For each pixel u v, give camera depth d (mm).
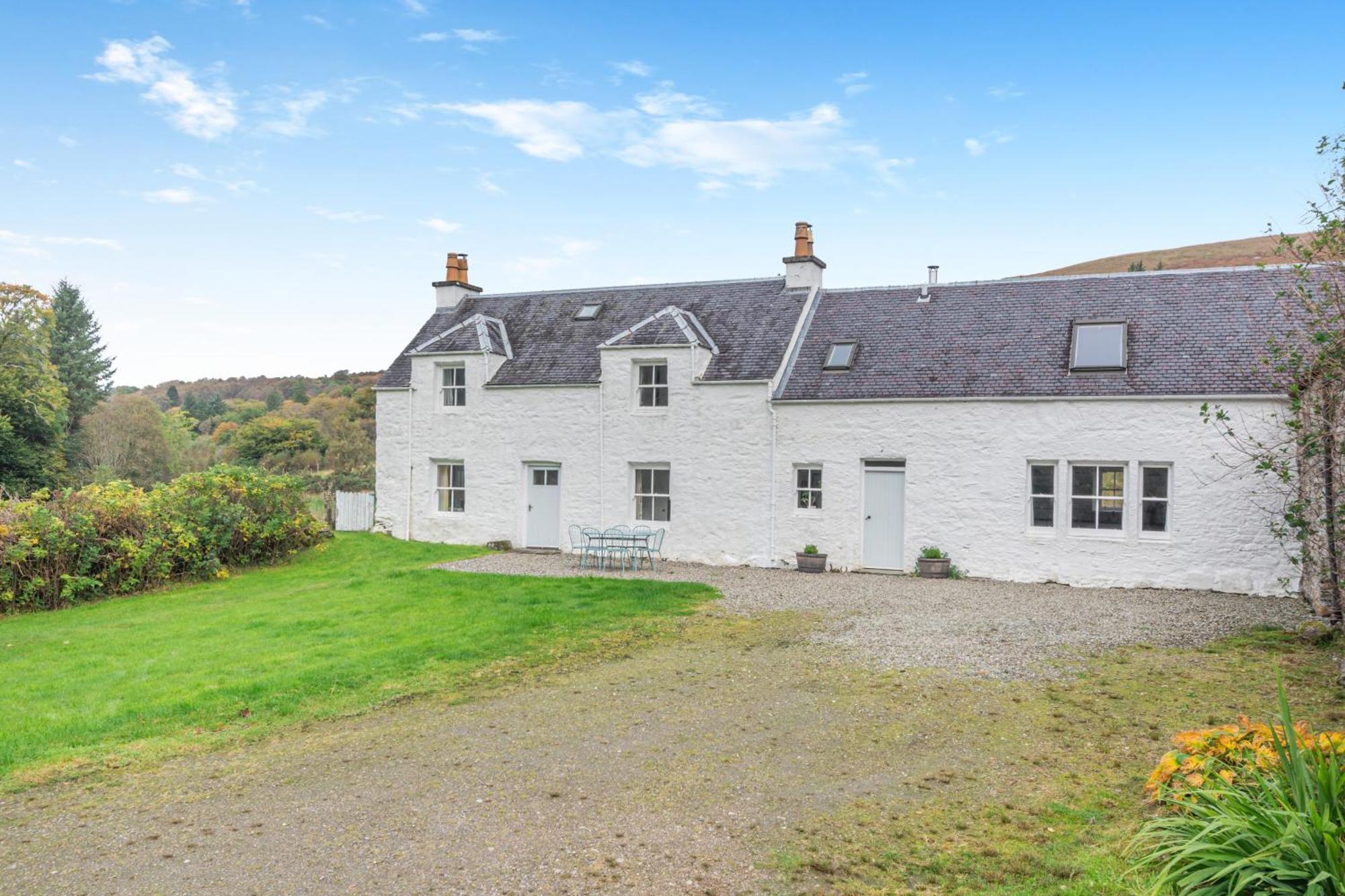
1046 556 16500
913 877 5164
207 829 6035
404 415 23375
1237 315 16359
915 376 17969
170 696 9539
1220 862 4215
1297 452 12781
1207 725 7602
